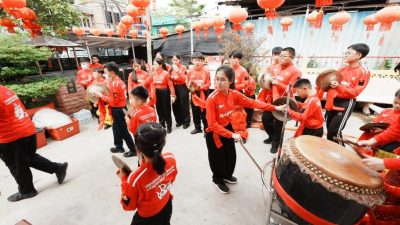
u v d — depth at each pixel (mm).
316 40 6824
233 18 3488
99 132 4465
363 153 1613
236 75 3768
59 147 3766
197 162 3131
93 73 5168
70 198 2436
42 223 2100
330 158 1314
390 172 1561
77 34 6086
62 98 5160
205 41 8891
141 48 10688
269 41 7391
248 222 2039
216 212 2168
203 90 4031
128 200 1306
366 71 2615
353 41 6461
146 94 2436
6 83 4230
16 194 2438
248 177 2732
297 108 2441
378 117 2275
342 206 1205
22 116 2279
